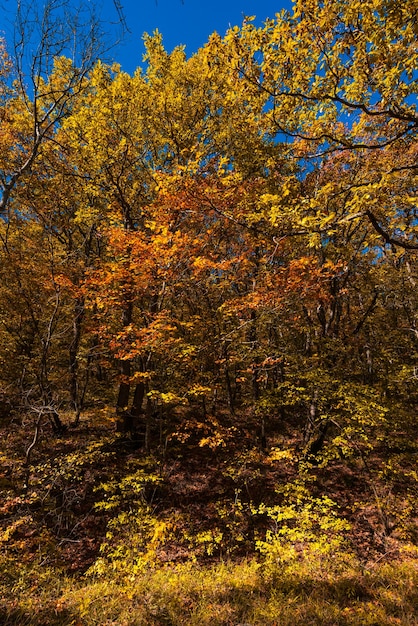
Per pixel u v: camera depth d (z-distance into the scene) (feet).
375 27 14.96
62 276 31.01
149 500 31.09
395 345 47.50
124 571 20.29
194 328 33.73
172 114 34.94
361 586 17.97
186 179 27.76
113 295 30.66
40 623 14.78
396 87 15.84
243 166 35.17
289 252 34.58
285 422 46.73
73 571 22.53
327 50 17.29
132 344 28.43
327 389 33.12
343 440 30.53
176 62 35.29
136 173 38.40
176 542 26.23
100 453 30.68
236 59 18.26
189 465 36.52
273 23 17.70
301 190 31.22
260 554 24.77
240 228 32.55
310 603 16.07
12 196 33.47
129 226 36.68
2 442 35.63
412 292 40.27
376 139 28.60
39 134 22.77
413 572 19.92
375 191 15.83
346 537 26.76
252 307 31.40
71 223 40.75
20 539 24.61
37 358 37.32
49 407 29.12
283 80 18.74
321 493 33.30
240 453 35.58
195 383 31.60
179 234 27.43
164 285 29.30
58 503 28.53
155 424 41.34
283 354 35.27
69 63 30.94
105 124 33.32
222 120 34.88
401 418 33.27
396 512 28.73
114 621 15.10
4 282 35.24
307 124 21.09
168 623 14.88
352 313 53.52
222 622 14.75
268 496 32.40
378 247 44.24
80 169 36.29
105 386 48.62
